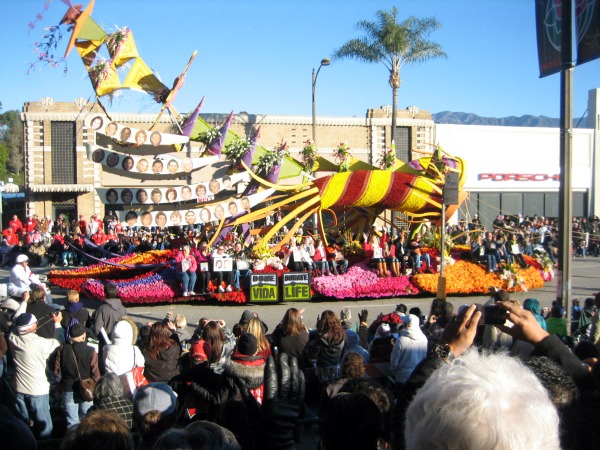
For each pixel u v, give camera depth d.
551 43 9.08
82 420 3.56
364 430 3.10
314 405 7.87
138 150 17.86
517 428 1.55
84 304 17.52
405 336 6.91
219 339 7.60
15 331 7.12
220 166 18.97
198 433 3.16
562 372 2.42
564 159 8.82
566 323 8.52
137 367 7.03
